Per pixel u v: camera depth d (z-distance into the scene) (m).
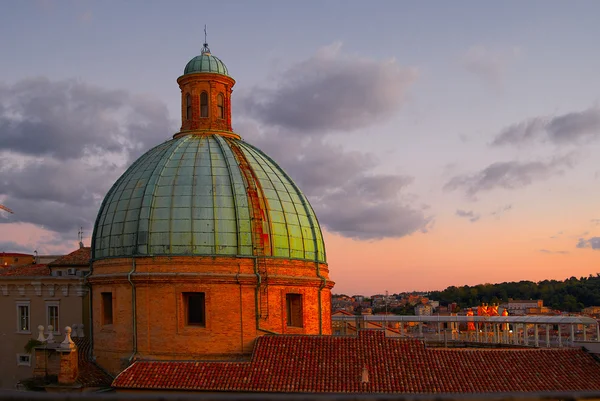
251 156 44.41
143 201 40.22
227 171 41.78
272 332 38.47
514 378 33.28
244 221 39.97
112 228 40.94
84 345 44.34
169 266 38.62
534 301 144.75
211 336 38.12
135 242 39.44
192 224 39.34
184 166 41.94
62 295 48.72
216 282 38.41
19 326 49.34
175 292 38.38
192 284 38.38
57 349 36.81
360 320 62.66
